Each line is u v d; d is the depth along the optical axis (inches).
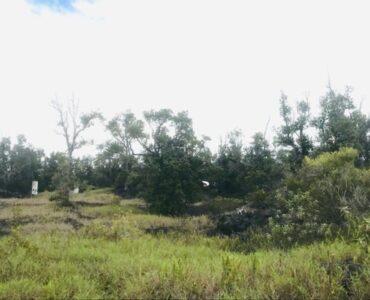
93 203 1478.8
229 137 1798.7
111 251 432.5
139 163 1519.4
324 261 323.3
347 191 570.3
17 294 259.1
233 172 1711.4
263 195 757.3
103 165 2549.2
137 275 300.5
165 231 724.0
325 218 529.3
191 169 1350.9
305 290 249.8
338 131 1390.3
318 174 671.1
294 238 506.9
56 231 623.2
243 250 503.8
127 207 1334.9
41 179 2605.8
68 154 1804.9
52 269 326.6
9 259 345.7
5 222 823.7
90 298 257.0
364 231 409.4
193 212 1318.9
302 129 1512.1
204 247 487.2
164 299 254.2
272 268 293.0
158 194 1295.5
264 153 1717.5
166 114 1401.3
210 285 266.7
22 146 2610.7
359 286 257.1
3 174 2573.8
